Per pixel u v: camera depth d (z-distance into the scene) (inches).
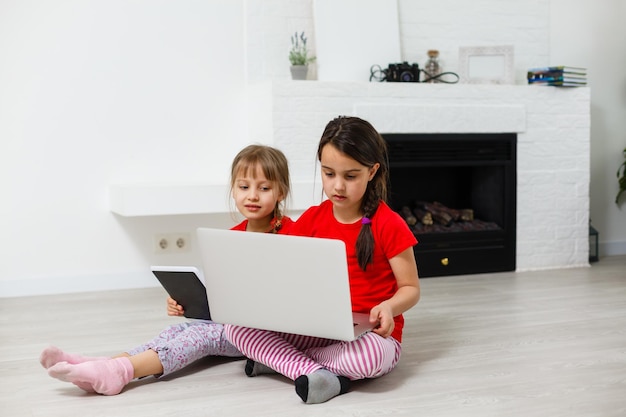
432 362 83.2
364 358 70.4
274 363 74.3
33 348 92.6
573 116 152.0
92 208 135.7
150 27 137.7
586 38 166.2
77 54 133.3
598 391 72.0
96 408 68.6
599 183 171.8
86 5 133.3
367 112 137.3
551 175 151.3
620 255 172.1
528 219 150.3
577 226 154.3
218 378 77.8
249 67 143.3
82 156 134.7
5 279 130.7
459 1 155.4
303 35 145.2
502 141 147.1
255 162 79.4
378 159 71.9
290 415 66.0
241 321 72.8
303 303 67.2
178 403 69.7
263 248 67.0
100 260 136.5
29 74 130.5
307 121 134.4
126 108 137.2
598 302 116.8
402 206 155.8
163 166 140.4
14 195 130.9
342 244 62.6
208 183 129.9
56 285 133.4
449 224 147.7
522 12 159.8
